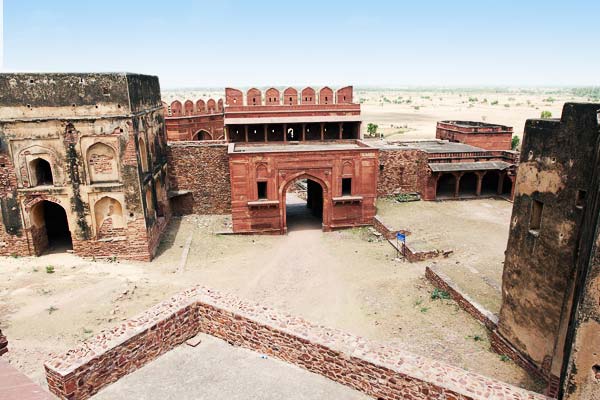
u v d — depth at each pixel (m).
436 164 28.34
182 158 26.20
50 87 18.19
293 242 23.05
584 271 6.84
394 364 7.05
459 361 11.86
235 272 19.27
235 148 26.05
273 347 8.02
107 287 17.19
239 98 27.31
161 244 22.44
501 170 28.56
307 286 17.83
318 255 21.19
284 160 23.19
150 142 22.03
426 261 19.23
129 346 7.45
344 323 14.67
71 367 6.64
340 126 28.42
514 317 11.39
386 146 31.12
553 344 9.83
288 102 28.02
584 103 8.55
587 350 6.71
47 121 18.47
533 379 10.53
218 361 7.95
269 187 23.45
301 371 7.71
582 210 8.52
